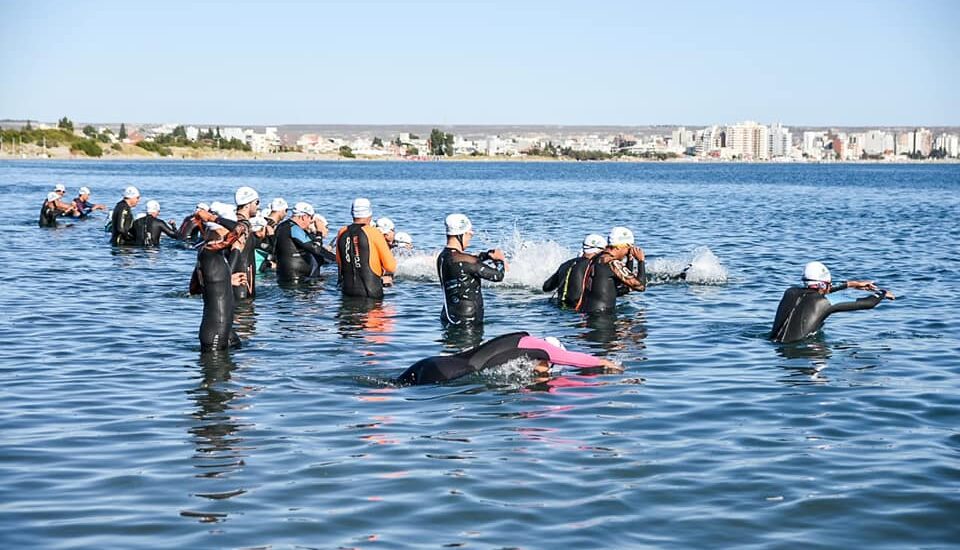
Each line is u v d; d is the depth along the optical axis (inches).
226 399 429.7
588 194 2886.3
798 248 1155.3
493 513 294.4
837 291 596.7
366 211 742.5
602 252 675.4
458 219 633.6
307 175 4869.6
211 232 538.9
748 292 759.7
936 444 363.9
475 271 622.2
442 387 450.6
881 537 277.0
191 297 727.1
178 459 345.7
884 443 365.4
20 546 269.0
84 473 330.6
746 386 454.0
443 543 272.1
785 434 377.4
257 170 5713.6
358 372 484.1
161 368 491.5
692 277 834.8
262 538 275.7
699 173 6348.4
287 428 384.8
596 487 316.8
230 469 334.6
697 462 342.6
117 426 387.2
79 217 1529.3
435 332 595.8
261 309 680.4
